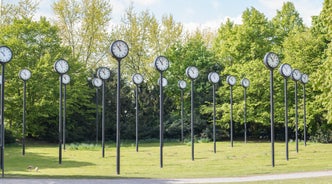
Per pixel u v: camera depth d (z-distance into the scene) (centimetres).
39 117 4978
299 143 4397
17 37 4862
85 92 5175
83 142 5200
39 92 4728
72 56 5150
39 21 4994
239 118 5106
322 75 3716
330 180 1723
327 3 3653
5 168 2538
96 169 2473
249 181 1762
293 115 4881
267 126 5500
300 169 2203
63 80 4106
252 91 5006
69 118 5203
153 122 5716
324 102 3800
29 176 2014
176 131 5550
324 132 4697
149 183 1750
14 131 4681
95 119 5447
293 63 4703
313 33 4797
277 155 3120
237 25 5659
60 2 5419
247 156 3120
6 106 4641
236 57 5475
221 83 5584
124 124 5569
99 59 5759
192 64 5694
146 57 5803
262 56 5362
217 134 5428
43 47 4950
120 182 1780
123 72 5869
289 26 5838
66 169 2481
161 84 2661
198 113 5588
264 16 5475
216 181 1791
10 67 4628
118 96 2316
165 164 2716
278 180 1767
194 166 2527
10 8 5366
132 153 3628
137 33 5722
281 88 4897
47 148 4262
